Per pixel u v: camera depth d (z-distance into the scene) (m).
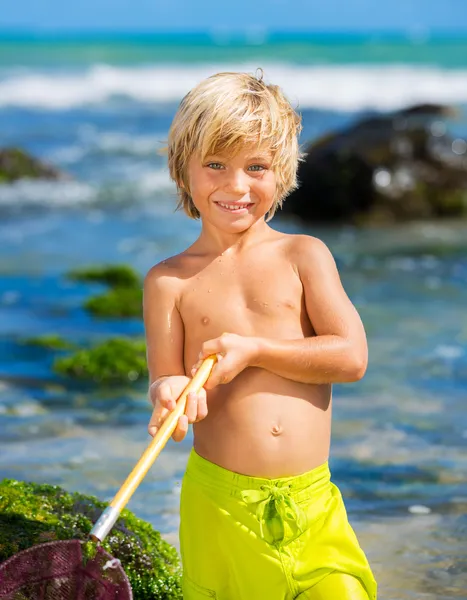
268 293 3.04
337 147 15.64
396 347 7.94
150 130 26.59
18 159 18.70
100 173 20.02
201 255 3.15
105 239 13.42
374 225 15.05
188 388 2.85
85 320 8.89
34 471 5.16
